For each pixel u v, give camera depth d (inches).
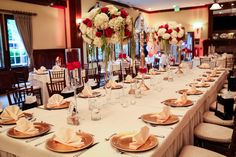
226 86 180.9
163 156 57.7
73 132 53.4
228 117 98.8
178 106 81.4
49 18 315.0
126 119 69.4
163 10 504.7
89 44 81.9
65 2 332.2
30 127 60.0
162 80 145.6
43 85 193.3
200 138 86.6
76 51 73.2
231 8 442.0
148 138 52.9
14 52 281.1
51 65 318.7
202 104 102.0
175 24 139.0
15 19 269.1
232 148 57.9
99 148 50.0
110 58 85.6
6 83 192.1
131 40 87.8
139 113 75.2
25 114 74.9
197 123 95.8
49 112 78.8
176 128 62.9
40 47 304.7
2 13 259.8
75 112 68.3
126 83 132.8
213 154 68.6
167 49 145.6
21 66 286.7
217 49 452.4
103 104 85.7
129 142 51.6
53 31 323.0
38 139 56.2
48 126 63.3
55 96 87.3
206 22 466.9
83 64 324.2
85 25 76.1
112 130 60.6
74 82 80.7
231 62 348.5
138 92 98.4
